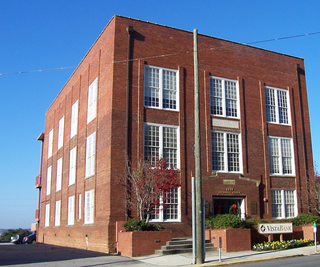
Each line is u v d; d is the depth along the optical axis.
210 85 27.52
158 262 17.23
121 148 23.05
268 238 22.14
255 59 29.77
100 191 23.86
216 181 25.62
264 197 27.38
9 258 19.14
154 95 25.20
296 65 31.50
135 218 21.08
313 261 16.25
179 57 26.55
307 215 26.16
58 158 37.16
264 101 29.23
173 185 21.23
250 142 27.89
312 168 30.22
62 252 22.38
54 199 37.09
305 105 31.45
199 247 16.56
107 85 24.66
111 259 18.34
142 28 25.66
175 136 25.19
